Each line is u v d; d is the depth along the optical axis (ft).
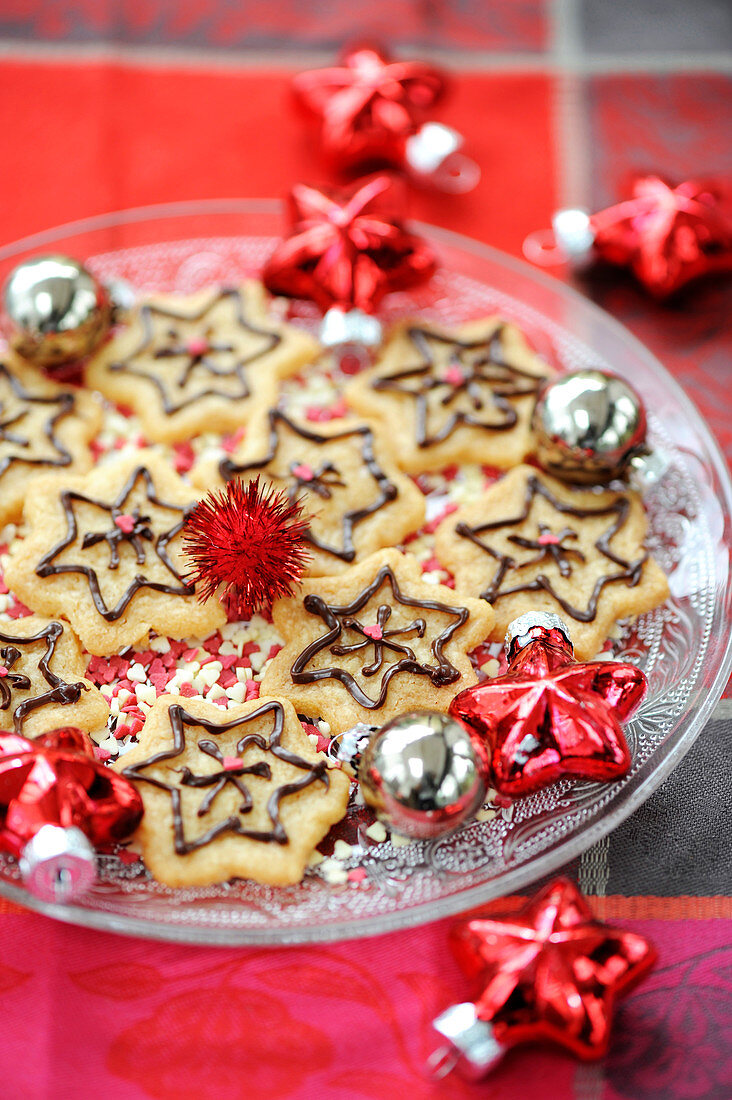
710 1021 1.55
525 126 2.06
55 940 1.56
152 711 1.63
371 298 1.79
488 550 1.72
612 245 1.92
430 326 1.86
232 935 1.50
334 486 1.74
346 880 1.56
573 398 1.70
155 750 1.60
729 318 1.94
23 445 1.75
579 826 1.57
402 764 1.52
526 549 1.72
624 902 1.60
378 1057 1.51
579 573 1.71
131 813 1.54
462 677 1.65
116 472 1.74
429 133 1.94
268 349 1.83
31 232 1.97
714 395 1.89
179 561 1.69
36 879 1.48
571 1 2.15
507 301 1.90
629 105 2.08
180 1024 1.52
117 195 2.00
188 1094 1.49
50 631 1.65
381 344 1.85
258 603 1.67
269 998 1.53
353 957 1.56
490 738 1.58
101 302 1.78
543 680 1.58
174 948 1.55
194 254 1.92
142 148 2.02
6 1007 1.53
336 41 2.12
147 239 1.91
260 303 1.87
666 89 2.09
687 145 2.06
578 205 2.02
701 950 1.58
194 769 1.59
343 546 1.71
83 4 2.10
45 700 1.62
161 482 1.74
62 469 1.75
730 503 1.73
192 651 1.69
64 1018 1.52
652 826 1.63
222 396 1.80
